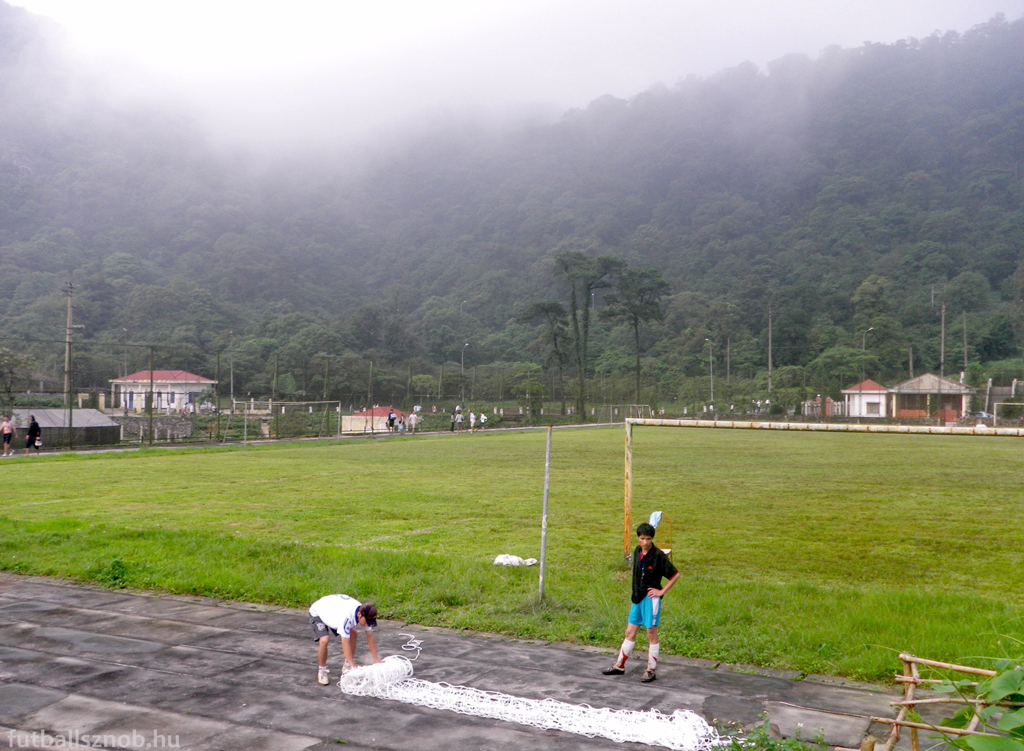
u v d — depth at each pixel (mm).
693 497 22406
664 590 8188
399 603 10930
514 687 7895
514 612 10461
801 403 98625
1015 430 10133
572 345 138500
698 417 101562
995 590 12219
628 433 13570
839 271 161500
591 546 15156
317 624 7941
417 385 95812
